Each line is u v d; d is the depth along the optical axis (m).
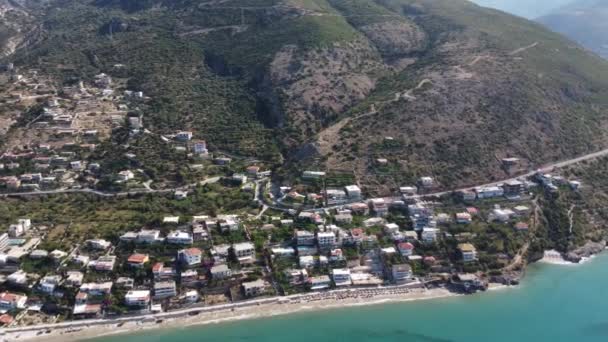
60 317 169.62
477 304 183.88
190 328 168.75
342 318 175.62
